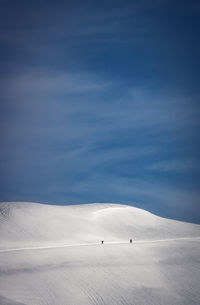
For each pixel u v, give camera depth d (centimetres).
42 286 5303
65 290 5275
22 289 5162
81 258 6284
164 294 5459
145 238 10656
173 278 5941
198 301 5409
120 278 5747
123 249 6962
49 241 8938
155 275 5966
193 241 8238
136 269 6075
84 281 5562
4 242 8394
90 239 9612
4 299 4741
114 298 5238
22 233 9225
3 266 5788
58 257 6303
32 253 6544
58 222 10506
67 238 9456
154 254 6769
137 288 5531
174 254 6812
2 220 9806
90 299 5150
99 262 6169
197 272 6169
